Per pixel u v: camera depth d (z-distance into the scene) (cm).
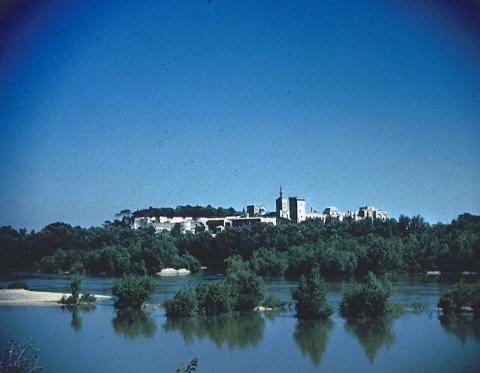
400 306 8781
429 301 9744
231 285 9206
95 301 10475
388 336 7262
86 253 18988
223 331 7781
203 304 8938
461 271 15462
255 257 16050
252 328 7950
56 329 7925
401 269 15600
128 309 9519
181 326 8156
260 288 9469
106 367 5966
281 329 7856
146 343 7094
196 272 18562
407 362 6100
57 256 18950
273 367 6050
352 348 6750
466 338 7038
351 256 15350
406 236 19188
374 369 5912
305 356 6450
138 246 18400
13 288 12500
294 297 8681
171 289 12644
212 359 6353
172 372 5803
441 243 16450
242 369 5981
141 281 9681
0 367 3828
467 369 5819
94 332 7738
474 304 8231
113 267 17550
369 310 8469
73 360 6219
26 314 9194
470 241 15650
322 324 8125
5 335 7438
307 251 16425
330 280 14438
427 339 7038
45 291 12619
